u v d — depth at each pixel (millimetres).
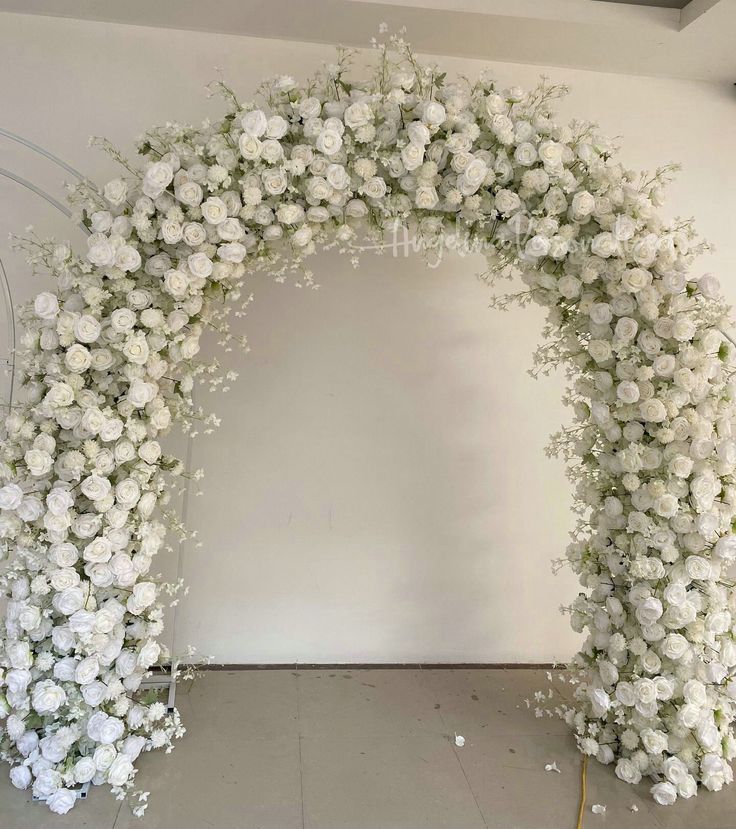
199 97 3371
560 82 3693
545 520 3750
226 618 3498
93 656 2422
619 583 2828
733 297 3854
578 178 2682
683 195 3820
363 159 2508
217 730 2908
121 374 2572
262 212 2531
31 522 2516
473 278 3676
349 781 2604
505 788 2611
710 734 2590
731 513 2635
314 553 3564
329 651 3588
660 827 2432
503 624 3723
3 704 2479
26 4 3176
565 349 3029
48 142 3262
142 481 2543
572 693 3385
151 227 2514
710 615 2580
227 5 3150
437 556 3666
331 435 3568
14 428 2445
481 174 2492
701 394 2611
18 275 3248
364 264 3592
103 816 2350
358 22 3262
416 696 3301
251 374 3494
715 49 3480
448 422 3664
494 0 3184
